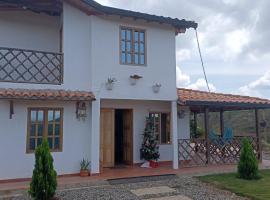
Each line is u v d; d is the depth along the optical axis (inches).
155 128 549.0
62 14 458.9
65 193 356.5
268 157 658.8
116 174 439.2
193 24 501.7
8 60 424.8
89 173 431.5
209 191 366.0
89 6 434.3
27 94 387.2
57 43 506.0
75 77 439.2
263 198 324.8
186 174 454.3
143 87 474.6
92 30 448.1
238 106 519.5
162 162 546.0
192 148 516.4
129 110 536.4
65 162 426.3
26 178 404.5
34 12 491.8
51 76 463.8
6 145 397.4
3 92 378.0
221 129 640.4
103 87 447.5
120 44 467.2
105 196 343.9
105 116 509.4
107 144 507.8
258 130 553.0
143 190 370.3
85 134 440.5
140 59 481.1
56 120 430.6
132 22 476.4
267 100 562.9
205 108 525.7
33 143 415.5
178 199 331.9
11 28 481.4
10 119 402.0
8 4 455.8
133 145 526.9
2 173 392.5
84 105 439.8
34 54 434.0
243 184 390.3
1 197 344.8
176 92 498.6
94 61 445.4
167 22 484.1
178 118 577.0
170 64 499.5
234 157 540.1
